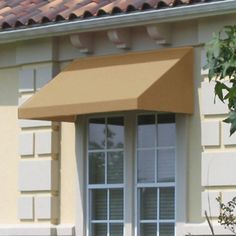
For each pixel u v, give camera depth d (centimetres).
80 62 1811
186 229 1645
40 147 1862
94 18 1730
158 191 1712
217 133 1630
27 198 1873
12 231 1873
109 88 1670
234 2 1575
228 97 1011
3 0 1978
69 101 1694
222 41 1005
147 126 1738
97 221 1786
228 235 1576
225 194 1611
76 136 1828
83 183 1809
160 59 1692
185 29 1689
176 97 1647
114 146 1780
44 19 1800
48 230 1819
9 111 1931
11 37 1861
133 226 1734
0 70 1955
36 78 1878
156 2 1648
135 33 1745
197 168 1658
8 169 1920
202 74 1661
